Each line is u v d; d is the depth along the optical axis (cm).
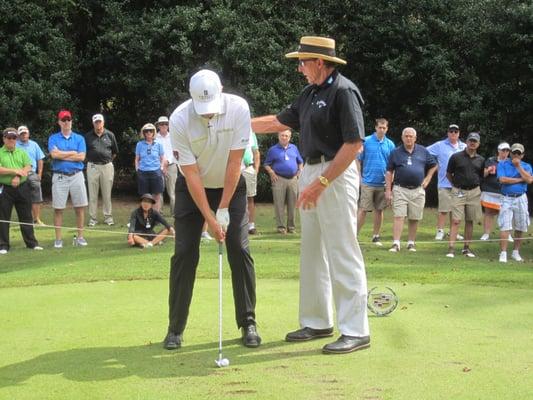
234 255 491
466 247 1001
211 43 1631
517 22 1473
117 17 1644
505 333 509
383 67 1570
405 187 1016
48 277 754
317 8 1683
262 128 522
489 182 1095
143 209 1056
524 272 803
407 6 1593
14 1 1558
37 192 1226
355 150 459
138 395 387
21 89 1541
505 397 377
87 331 521
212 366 439
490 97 1545
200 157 479
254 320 496
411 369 427
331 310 513
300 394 385
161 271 789
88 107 1770
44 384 406
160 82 1641
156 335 511
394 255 968
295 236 1138
